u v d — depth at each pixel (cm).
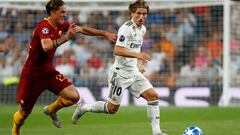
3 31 4703
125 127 2717
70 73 4566
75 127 2730
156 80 4541
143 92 2083
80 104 2264
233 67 4553
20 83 2067
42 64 2025
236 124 2848
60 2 1947
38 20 4688
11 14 4703
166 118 3222
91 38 4700
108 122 3003
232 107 3853
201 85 4438
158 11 4744
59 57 4600
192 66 4584
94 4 4600
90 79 4512
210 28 4675
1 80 4541
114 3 4559
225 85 4034
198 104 4247
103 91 4403
